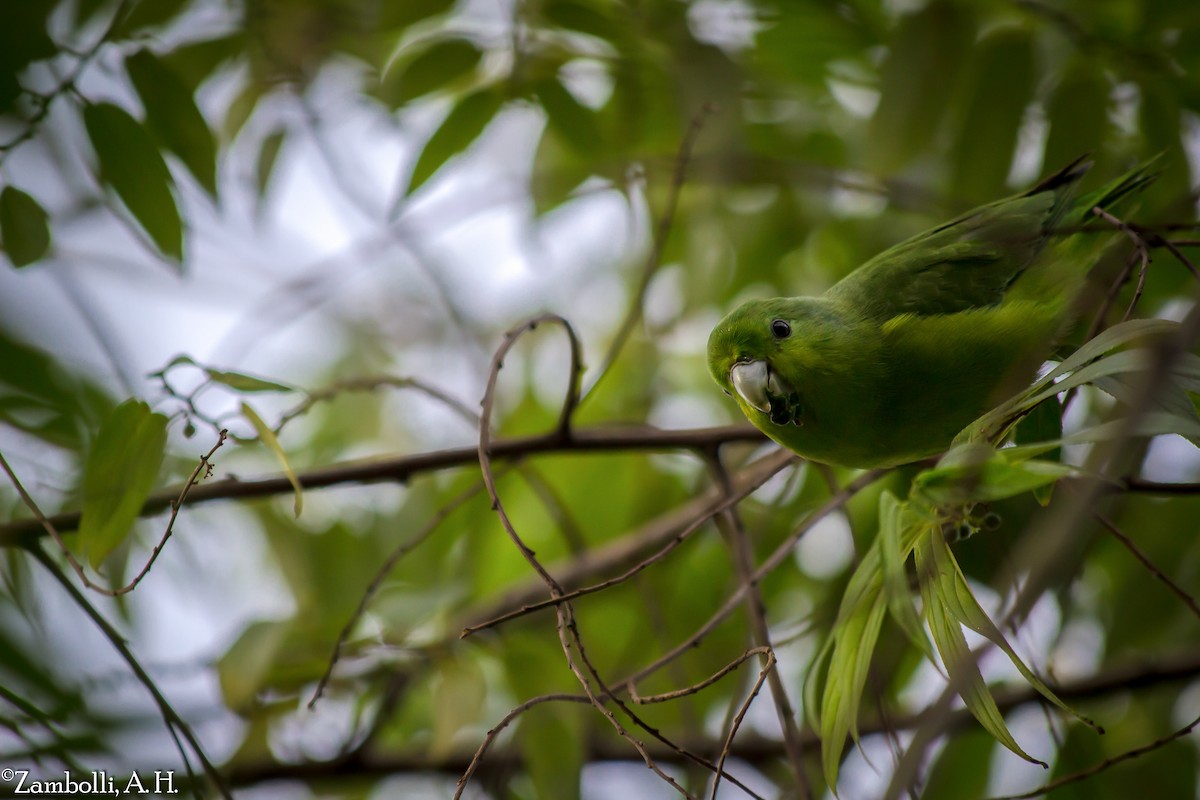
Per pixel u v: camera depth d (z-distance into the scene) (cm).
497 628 715
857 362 605
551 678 665
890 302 626
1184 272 689
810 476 791
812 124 818
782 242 834
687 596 814
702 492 827
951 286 622
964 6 657
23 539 538
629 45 718
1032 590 383
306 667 704
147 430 501
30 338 516
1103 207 637
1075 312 623
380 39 740
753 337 623
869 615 427
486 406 489
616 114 748
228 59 730
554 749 645
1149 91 674
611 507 835
